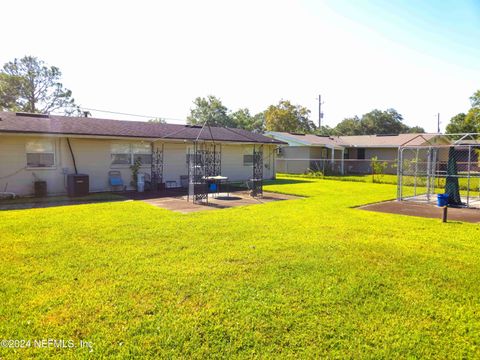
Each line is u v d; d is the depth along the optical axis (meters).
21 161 11.70
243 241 5.80
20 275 4.12
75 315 3.16
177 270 4.35
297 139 27.08
